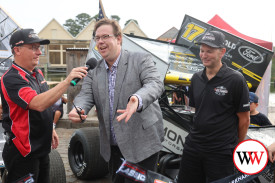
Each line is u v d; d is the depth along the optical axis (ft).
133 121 6.23
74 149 11.78
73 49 22.72
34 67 6.61
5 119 6.13
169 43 12.08
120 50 6.50
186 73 10.27
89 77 6.87
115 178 7.08
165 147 9.59
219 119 6.63
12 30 19.67
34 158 6.17
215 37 6.61
